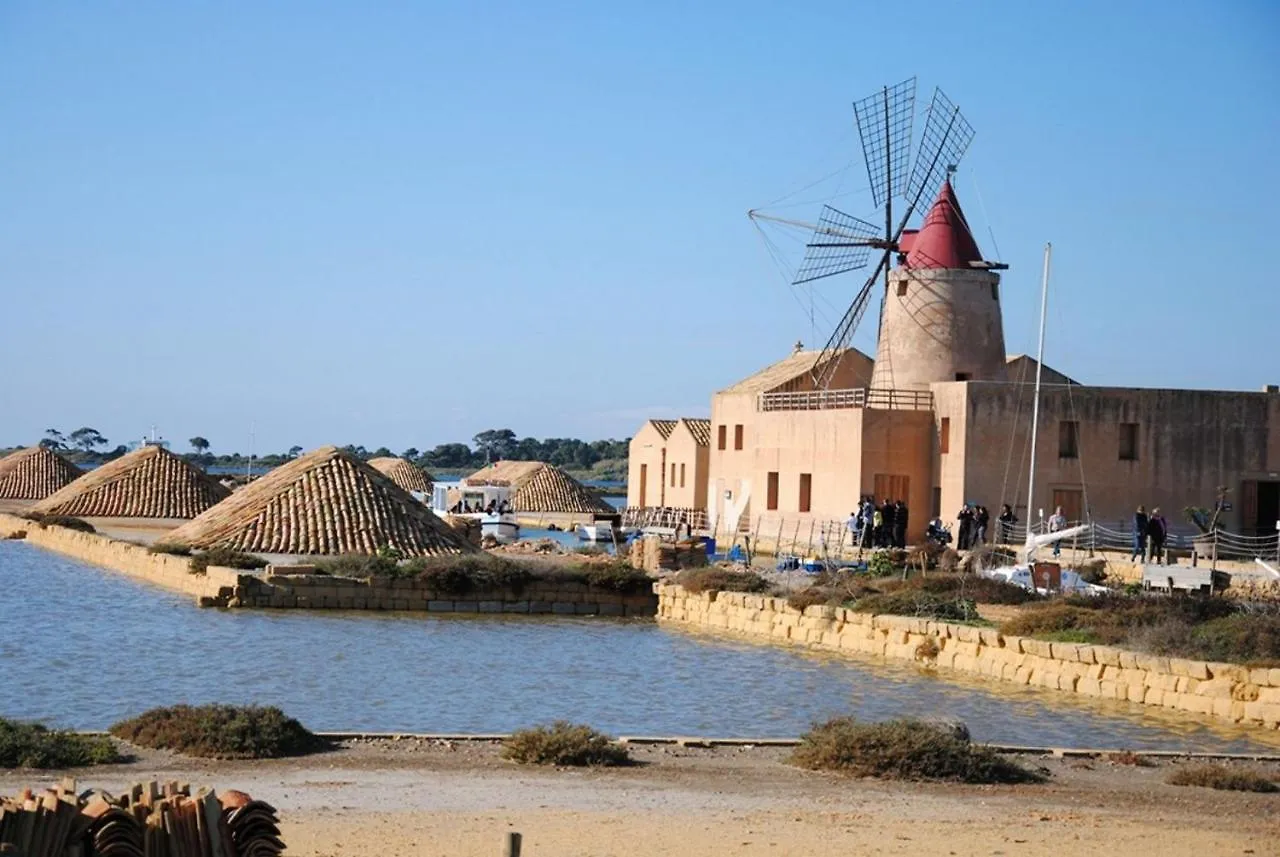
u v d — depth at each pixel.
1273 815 17.25
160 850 12.29
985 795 17.91
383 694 27.11
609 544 65.81
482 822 15.48
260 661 30.73
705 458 69.94
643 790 17.50
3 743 17.95
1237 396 52.72
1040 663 29.39
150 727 19.64
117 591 44.03
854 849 14.72
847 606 35.50
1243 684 25.83
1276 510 53.03
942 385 52.91
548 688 28.19
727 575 40.78
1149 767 20.45
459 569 41.03
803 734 21.73
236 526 49.41
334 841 14.40
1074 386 51.59
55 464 103.25
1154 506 51.97
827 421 55.34
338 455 52.66
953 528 51.19
